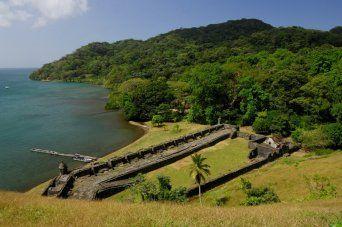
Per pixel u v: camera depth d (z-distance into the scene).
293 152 70.12
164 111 104.50
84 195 47.94
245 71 120.25
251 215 21.89
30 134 90.06
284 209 26.47
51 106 137.12
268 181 50.09
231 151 69.56
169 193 44.06
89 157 70.06
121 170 58.25
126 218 19.78
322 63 120.62
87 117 114.00
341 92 89.75
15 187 56.09
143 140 83.19
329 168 50.69
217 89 101.06
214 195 47.91
